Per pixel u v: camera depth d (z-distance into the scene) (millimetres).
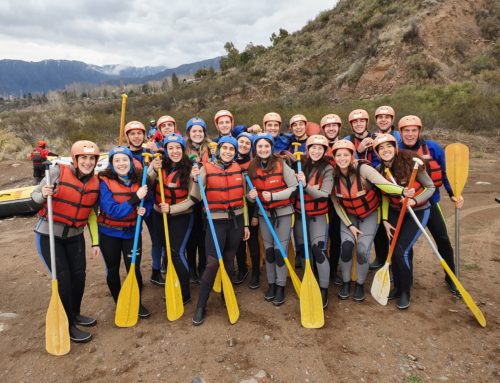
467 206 6980
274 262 3809
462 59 19062
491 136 12711
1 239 6422
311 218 3771
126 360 2939
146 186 3402
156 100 28016
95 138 16578
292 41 28391
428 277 4238
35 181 9852
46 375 2805
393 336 3143
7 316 3639
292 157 4051
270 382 2654
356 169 3607
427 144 3760
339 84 20297
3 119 22812
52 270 3037
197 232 4195
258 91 24453
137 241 3455
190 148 4172
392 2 24141
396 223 3680
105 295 4027
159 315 3621
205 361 2887
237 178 3584
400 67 18578
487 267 4402
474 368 2740
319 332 3234
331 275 4281
